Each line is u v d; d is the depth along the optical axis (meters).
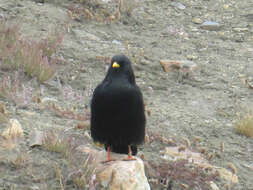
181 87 14.46
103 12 19.30
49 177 7.53
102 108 7.57
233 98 14.02
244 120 11.91
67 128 9.78
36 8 17.88
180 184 8.66
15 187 7.12
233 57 17.48
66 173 7.69
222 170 9.49
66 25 17.12
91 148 9.02
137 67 15.23
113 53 15.87
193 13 21.94
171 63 15.45
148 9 21.47
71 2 19.42
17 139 8.50
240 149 10.94
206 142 11.00
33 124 9.51
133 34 18.48
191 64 15.68
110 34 17.81
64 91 11.59
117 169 7.61
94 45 16.28
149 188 7.79
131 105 7.54
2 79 11.84
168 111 12.45
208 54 17.52
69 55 14.98
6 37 13.93
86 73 14.08
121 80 7.53
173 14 21.47
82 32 17.06
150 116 11.88
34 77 12.53
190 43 18.45
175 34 19.00
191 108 12.97
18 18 16.52
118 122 7.61
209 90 14.49
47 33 15.87
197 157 9.88
